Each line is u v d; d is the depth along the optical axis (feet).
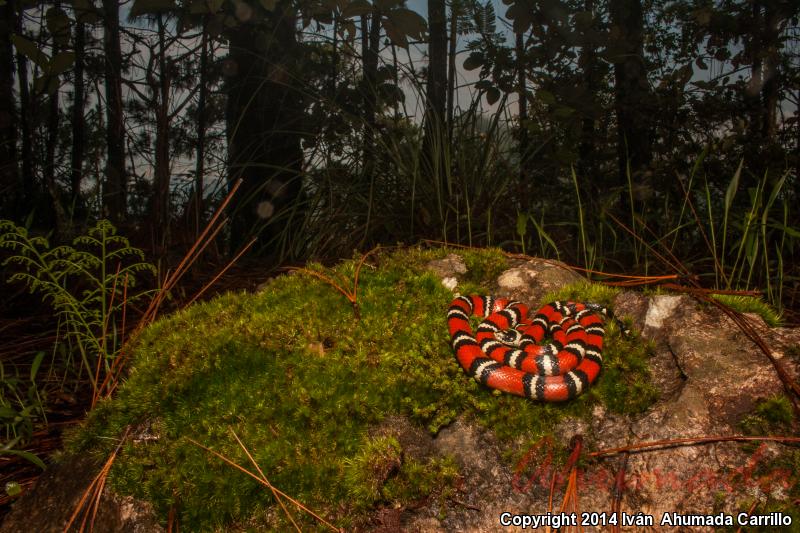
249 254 5.70
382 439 2.08
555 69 4.89
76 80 6.95
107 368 2.54
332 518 1.99
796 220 4.55
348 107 6.07
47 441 2.76
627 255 4.84
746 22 5.36
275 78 5.72
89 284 4.37
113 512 2.02
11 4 4.91
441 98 5.85
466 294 2.77
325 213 5.28
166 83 4.76
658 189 5.36
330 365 2.27
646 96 5.63
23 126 6.28
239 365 2.28
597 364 2.19
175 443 2.10
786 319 3.35
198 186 5.41
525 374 2.16
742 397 2.06
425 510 2.00
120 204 6.08
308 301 2.62
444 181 4.98
